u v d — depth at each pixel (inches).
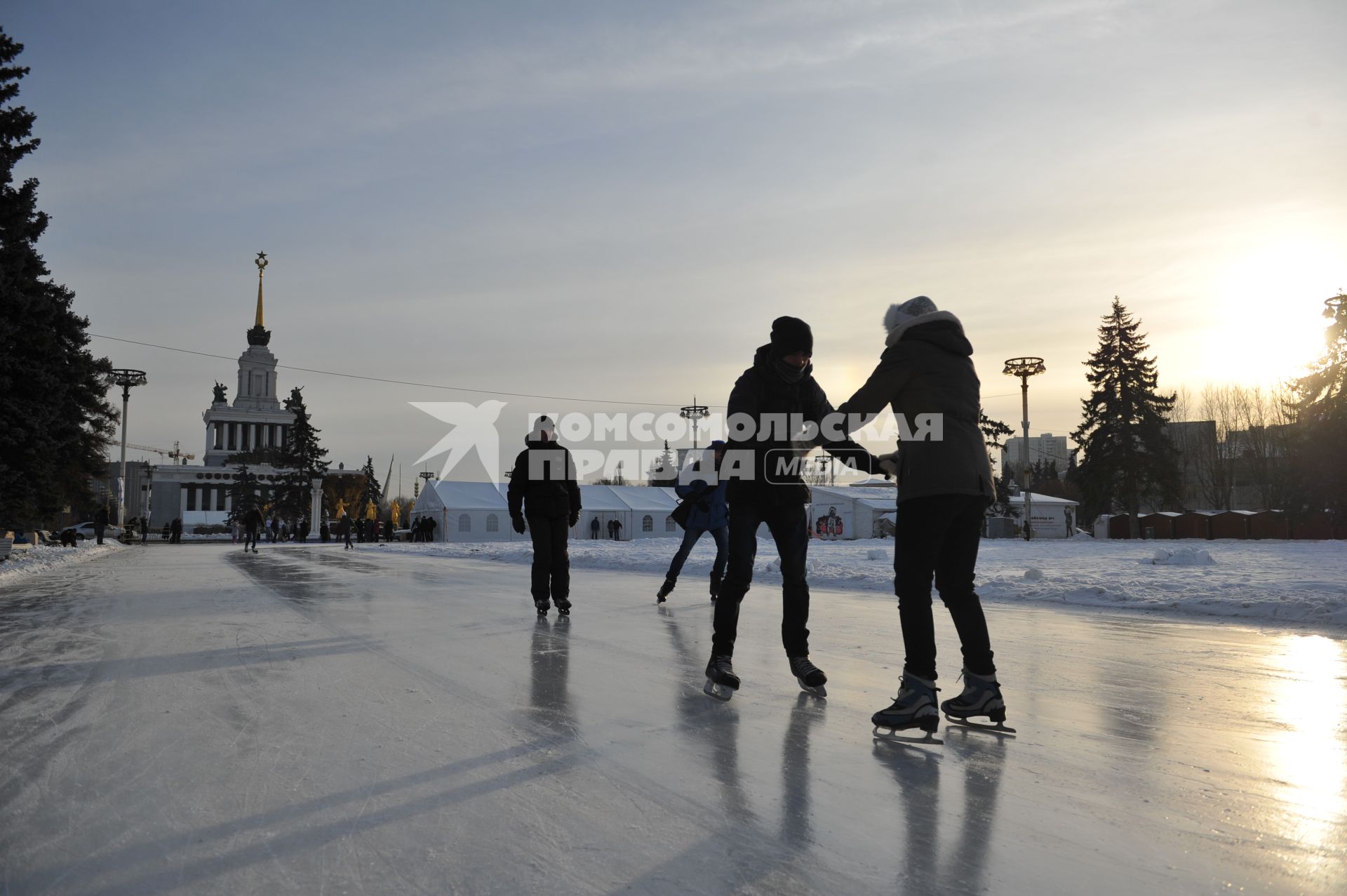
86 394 1110.4
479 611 307.1
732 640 153.9
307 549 1311.5
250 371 4579.2
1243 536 1921.8
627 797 94.7
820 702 149.3
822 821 86.9
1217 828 84.4
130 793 95.9
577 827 84.8
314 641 224.2
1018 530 2080.5
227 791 96.3
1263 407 2827.3
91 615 291.6
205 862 76.0
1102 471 2007.9
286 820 86.8
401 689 158.2
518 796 94.7
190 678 169.5
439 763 108.0
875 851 78.5
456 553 999.0
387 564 717.9
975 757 112.1
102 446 1223.5
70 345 1061.1
